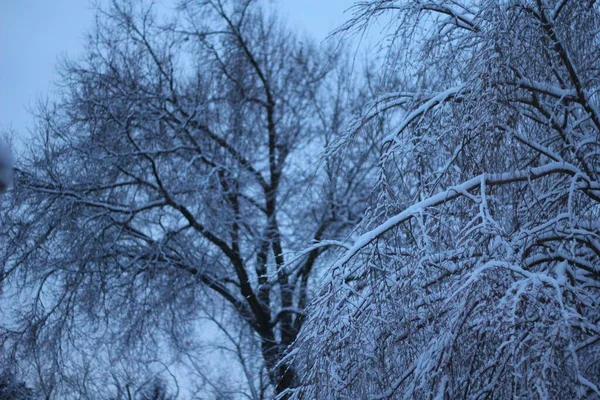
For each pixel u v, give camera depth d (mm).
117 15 14680
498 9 6172
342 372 5930
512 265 5375
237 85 15406
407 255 6141
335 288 6000
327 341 5891
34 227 13172
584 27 6590
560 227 6508
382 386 5863
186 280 13945
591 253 6641
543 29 6277
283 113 15805
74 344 12992
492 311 5230
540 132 6883
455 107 6359
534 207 6594
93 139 13867
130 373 13086
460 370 5477
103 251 13438
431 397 5496
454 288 5605
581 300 5473
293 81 16031
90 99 13992
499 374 5223
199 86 14695
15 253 13078
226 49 15523
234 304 14109
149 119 14266
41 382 12523
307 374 5914
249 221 14250
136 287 13633
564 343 5129
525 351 5164
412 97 7184
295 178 14773
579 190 6449
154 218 14156
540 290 5215
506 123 6148
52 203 13289
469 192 6090
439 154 6648
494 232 5582
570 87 6719
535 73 6340
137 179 13734
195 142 14289
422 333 6039
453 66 6914
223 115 15102
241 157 14852
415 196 6480
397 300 5945
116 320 13398
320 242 6863
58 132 13914
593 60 6578
